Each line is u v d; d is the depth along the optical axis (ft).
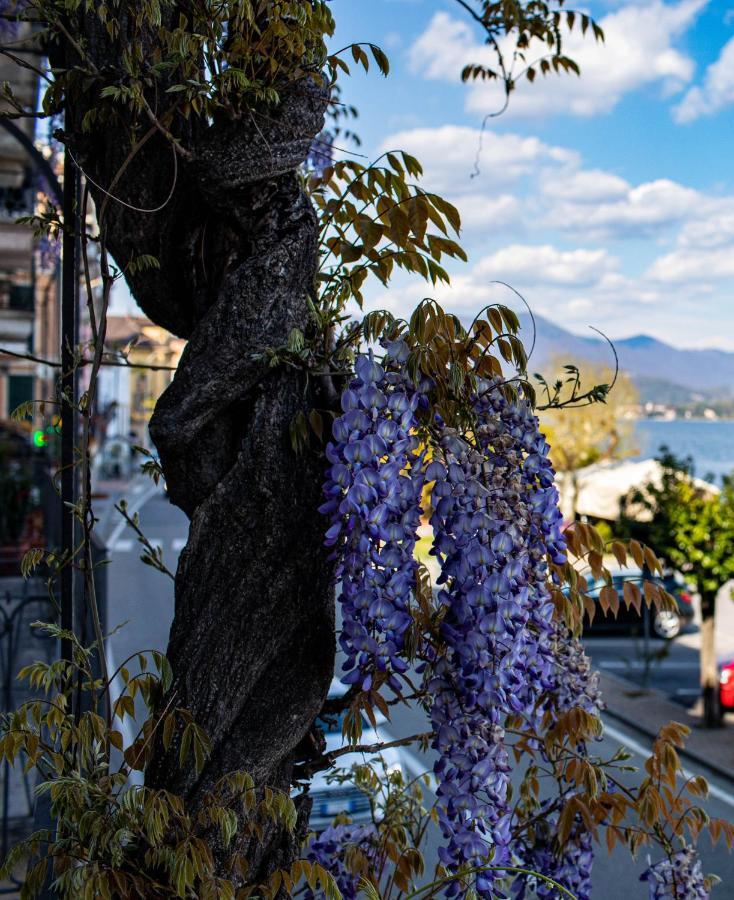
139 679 5.58
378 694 5.41
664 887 6.31
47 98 6.24
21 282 47.16
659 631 49.98
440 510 5.14
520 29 8.76
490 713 5.03
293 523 5.49
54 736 5.52
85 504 6.42
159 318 6.59
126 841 5.18
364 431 5.03
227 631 5.47
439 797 5.22
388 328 5.39
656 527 34.22
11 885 10.42
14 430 54.60
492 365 5.63
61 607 6.62
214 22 6.08
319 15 5.95
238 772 5.21
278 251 5.67
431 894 5.47
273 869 5.72
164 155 5.97
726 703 34.42
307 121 5.86
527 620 5.27
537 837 6.56
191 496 5.74
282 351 5.47
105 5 5.68
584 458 81.30
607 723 34.22
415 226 6.05
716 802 26.53
